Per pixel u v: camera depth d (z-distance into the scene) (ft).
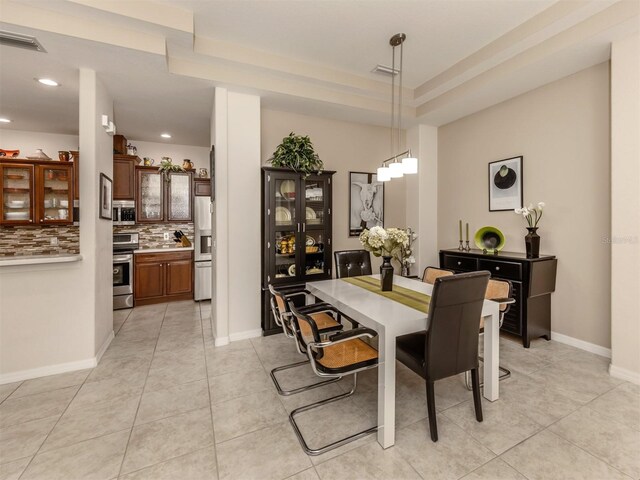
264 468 5.03
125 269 14.46
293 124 12.35
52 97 10.55
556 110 9.81
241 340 10.61
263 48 9.25
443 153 14.15
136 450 5.42
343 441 5.59
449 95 11.42
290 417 6.27
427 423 6.10
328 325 8.06
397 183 14.74
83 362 8.46
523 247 10.93
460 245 12.52
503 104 11.43
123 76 8.98
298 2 7.25
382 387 5.53
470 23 8.07
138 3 7.09
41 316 8.02
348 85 10.86
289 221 11.26
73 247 14.12
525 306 9.46
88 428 5.99
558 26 7.58
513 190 11.15
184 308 14.51
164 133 14.88
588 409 6.43
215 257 10.68
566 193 9.64
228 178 10.35
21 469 4.99
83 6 6.62
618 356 7.70
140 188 15.53
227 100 10.24
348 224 13.56
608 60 8.50
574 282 9.53
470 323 5.74
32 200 11.18
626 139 7.39
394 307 6.51
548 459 5.13
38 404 6.78
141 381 7.79
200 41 8.61
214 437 5.75
